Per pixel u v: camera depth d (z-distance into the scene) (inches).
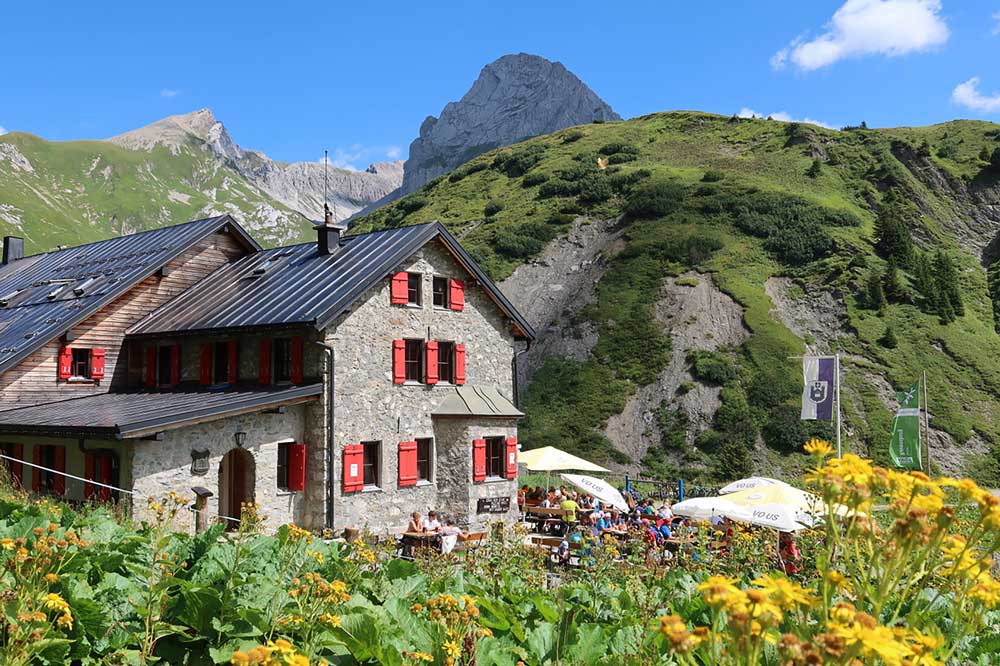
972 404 2158.0
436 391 1037.8
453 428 1023.6
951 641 200.5
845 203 3255.4
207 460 820.0
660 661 202.5
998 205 3393.2
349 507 923.4
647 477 1988.2
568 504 928.3
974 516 143.9
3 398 954.1
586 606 299.1
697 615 260.1
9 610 198.7
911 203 3331.7
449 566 402.9
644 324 2566.4
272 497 880.3
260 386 948.6
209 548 301.7
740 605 95.7
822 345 2380.7
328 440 906.7
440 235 1043.9
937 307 2551.7
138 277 1075.9
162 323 1056.2
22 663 188.4
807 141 3917.3
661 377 2338.8
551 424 2266.2
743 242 2925.7
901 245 2819.9
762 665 145.4
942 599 204.5
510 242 3203.7
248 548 301.3
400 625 255.6
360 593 293.3
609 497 935.0
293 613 249.6
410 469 989.2
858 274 2637.8
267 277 1089.4
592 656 233.1
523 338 1178.0
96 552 307.6
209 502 813.9
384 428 969.5
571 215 3400.6
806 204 3100.4
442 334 1053.8
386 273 965.2
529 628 274.1
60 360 1004.6
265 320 942.4
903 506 114.9
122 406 901.2
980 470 1939.0
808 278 2682.1
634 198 3346.5
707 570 393.1
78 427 776.3
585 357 2518.5
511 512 1052.5
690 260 2834.6
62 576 249.6
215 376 1013.2
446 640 221.1
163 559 262.1
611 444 2150.6
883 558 123.3
